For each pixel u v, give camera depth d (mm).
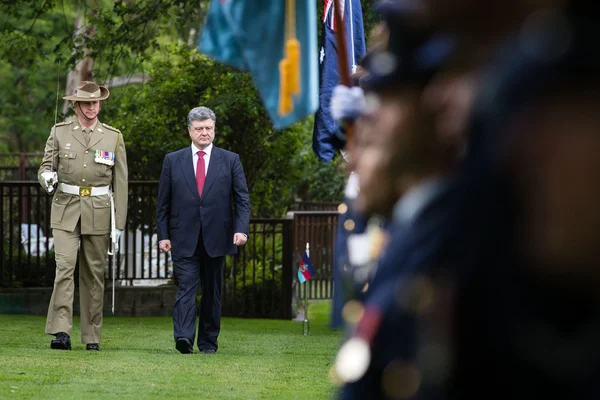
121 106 40219
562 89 2738
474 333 2879
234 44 6445
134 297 35125
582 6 2750
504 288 2836
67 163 23250
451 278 2881
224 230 23594
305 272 28969
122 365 19453
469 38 3045
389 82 3297
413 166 3271
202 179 23625
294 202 45312
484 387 2885
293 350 23766
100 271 23281
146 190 36031
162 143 38625
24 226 39312
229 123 38219
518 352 2850
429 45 3184
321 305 43094
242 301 36188
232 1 6328
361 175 3463
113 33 39500
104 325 31109
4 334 26250
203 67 38406
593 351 2812
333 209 46375
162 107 38656
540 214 2742
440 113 3160
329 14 13484
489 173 2820
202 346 23266
